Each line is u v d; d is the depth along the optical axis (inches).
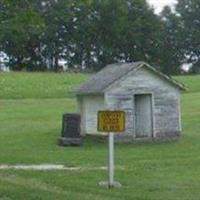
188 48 5009.8
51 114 1956.2
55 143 1330.0
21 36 4146.2
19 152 1164.5
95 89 1391.5
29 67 4618.6
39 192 592.7
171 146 1306.6
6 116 1898.4
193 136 1489.9
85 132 1438.2
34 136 1434.5
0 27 808.3
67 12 4505.4
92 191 639.8
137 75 1412.4
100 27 4633.4
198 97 2427.4
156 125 1435.8
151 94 1432.1
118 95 1391.5
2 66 4566.9
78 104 1471.5
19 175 802.8
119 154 1149.1
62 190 638.5
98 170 887.1
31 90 2628.0
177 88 1461.6
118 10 4584.2
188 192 665.0
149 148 1266.0
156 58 4788.4
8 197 567.5
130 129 1389.0
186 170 916.0
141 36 4670.3
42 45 4621.1
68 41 4662.9
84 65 4719.5
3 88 2625.5
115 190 658.8
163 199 607.2
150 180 786.8
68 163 996.6
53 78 2945.4
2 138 1400.1
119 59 4699.8
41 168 914.1
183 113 1951.3
